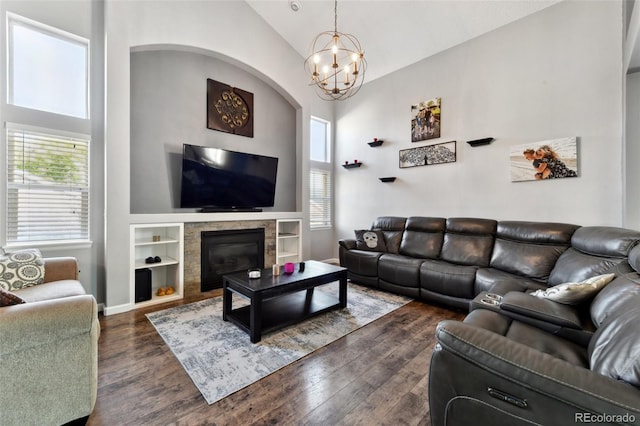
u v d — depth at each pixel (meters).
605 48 2.93
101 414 1.55
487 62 3.76
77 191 3.02
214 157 3.96
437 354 1.17
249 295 2.41
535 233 3.08
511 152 3.56
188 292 3.60
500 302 1.89
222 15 3.93
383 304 3.30
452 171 4.13
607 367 1.00
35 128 2.75
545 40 3.30
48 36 2.88
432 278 3.26
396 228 4.39
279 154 5.07
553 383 0.90
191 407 1.61
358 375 1.93
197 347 2.27
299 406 1.63
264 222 4.45
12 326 1.28
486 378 1.04
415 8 3.73
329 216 5.84
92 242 3.04
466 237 3.64
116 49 3.01
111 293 2.97
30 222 2.78
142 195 3.57
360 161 5.37
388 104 4.93
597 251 2.31
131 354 2.16
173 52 3.81
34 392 1.36
